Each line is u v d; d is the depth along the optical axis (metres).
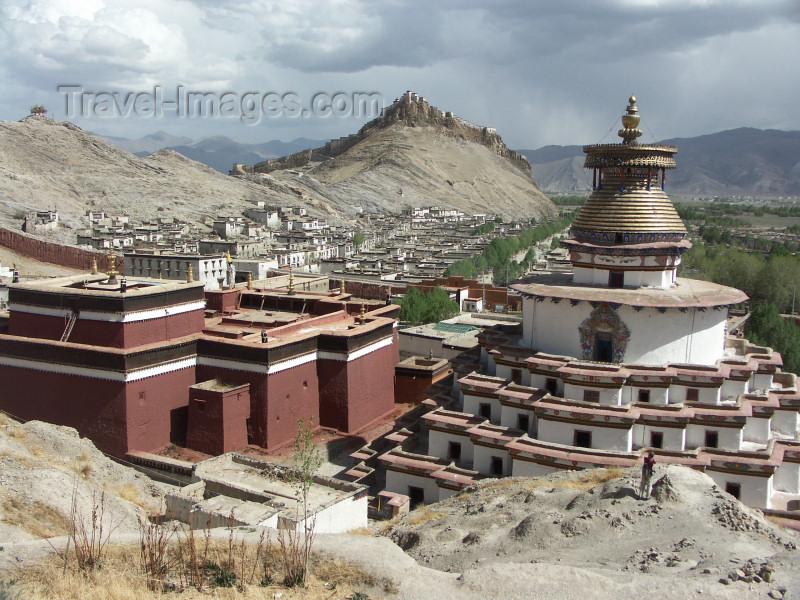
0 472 42.19
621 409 48.34
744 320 120.31
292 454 66.12
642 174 53.94
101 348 64.56
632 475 40.91
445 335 95.75
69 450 52.12
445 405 59.34
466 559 35.59
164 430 66.62
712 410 48.78
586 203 56.50
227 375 68.06
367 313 82.31
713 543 32.38
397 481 55.31
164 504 51.09
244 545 31.23
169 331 69.19
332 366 72.38
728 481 47.31
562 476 45.91
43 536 37.50
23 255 169.12
